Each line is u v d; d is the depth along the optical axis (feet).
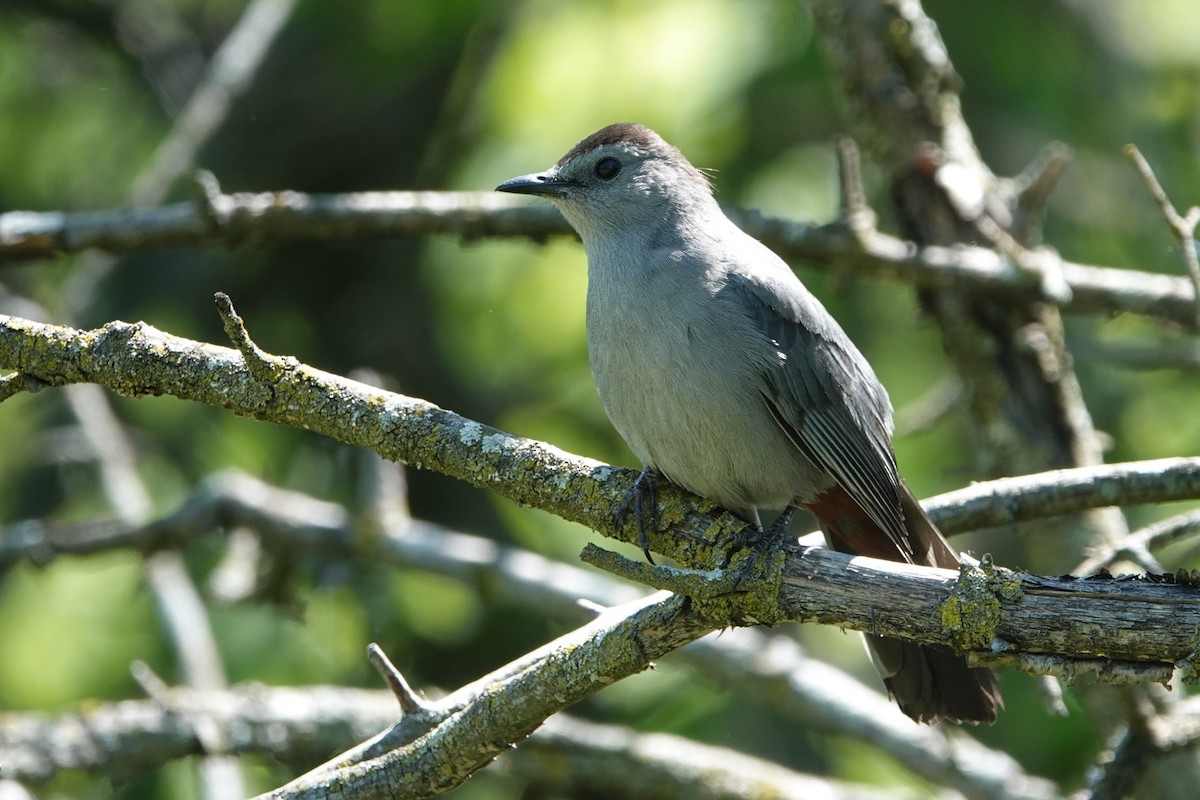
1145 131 47.88
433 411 22.81
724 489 26.13
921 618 19.63
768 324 26.12
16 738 30.96
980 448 34.53
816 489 27.14
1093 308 34.22
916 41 35.53
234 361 22.77
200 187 32.01
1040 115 47.24
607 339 26.30
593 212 28.32
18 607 45.55
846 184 32.99
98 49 50.96
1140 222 47.88
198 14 52.13
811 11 36.70
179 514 37.24
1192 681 18.51
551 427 49.11
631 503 23.06
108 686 42.98
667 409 25.68
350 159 45.34
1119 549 24.68
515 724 21.20
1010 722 38.65
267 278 44.21
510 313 51.88
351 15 45.06
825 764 41.09
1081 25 47.60
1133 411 45.68
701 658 34.58
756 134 47.52
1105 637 18.84
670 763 32.55
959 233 34.83
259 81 45.24
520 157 51.37
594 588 36.06
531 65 51.60
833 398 26.55
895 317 48.65
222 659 42.63
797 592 20.21
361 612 41.96
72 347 22.93
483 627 41.63
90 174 50.96
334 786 21.50
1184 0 52.08
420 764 21.43
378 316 44.42
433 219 33.19
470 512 44.11
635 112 50.55
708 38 50.37
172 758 31.76
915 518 25.41
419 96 45.37
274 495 38.19
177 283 44.21
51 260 33.01
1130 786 26.32
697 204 28.12
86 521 43.52
